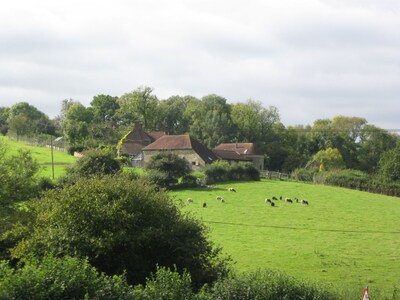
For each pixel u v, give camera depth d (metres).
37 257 26.56
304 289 25.02
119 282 20.38
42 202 30.88
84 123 146.62
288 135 153.75
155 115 163.88
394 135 153.75
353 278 39.69
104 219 28.09
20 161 45.09
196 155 113.81
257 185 95.19
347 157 147.75
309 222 66.06
